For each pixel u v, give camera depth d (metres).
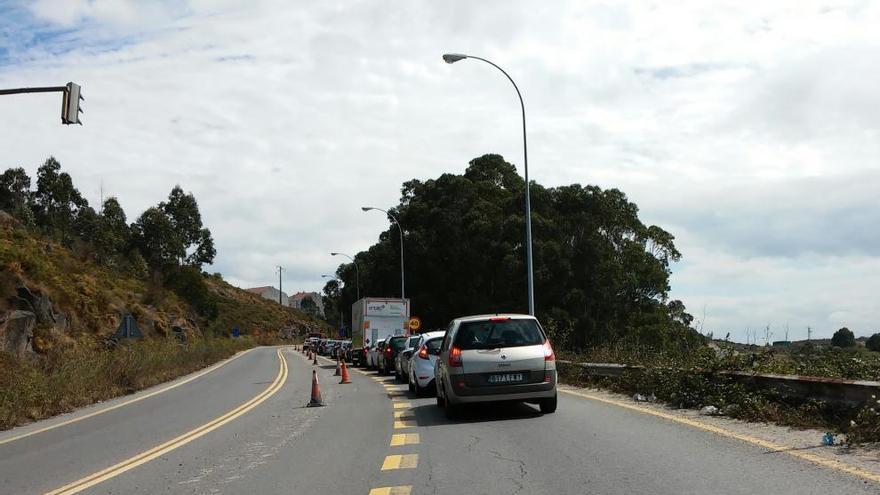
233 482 7.76
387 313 39.19
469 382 11.86
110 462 9.45
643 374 14.98
